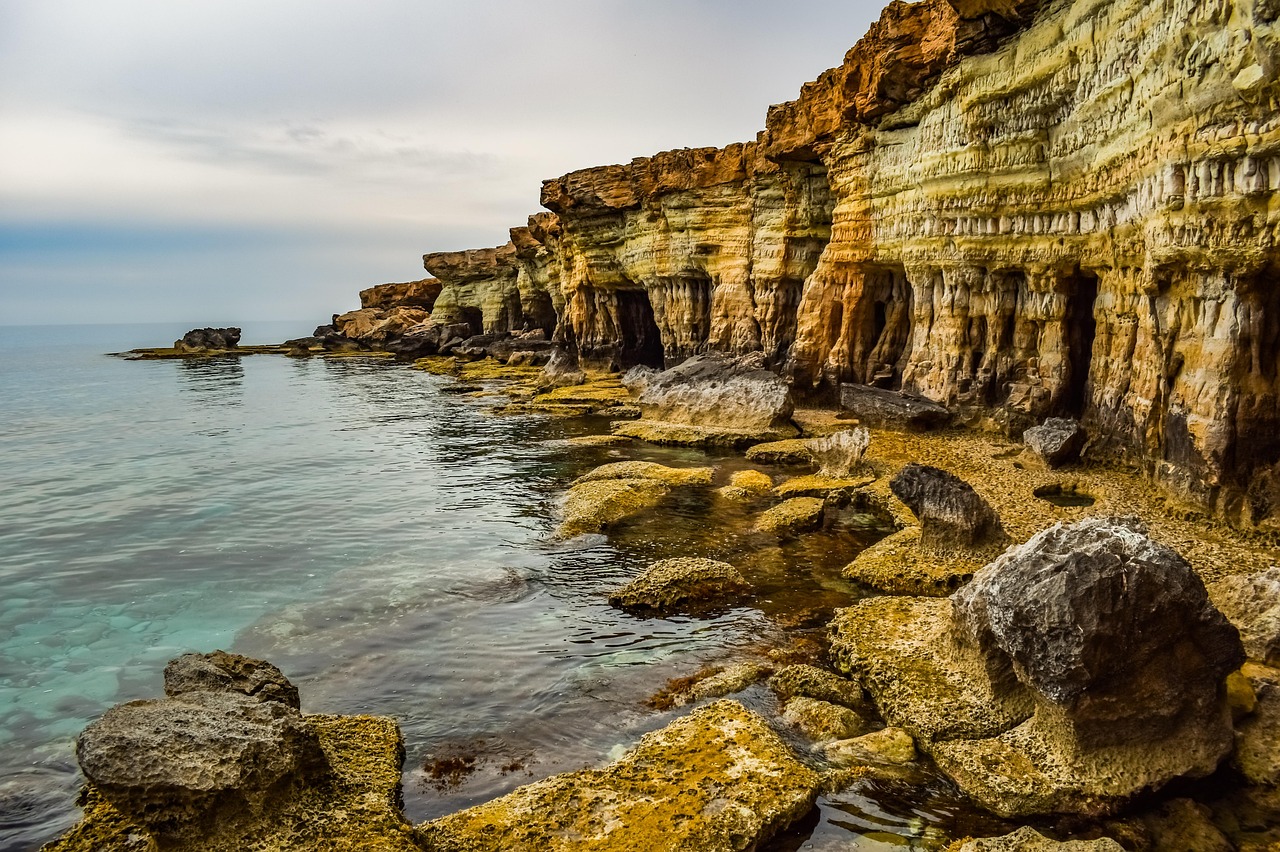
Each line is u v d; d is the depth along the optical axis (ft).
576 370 200.95
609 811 31.09
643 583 56.29
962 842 29.35
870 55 111.24
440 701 43.19
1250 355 55.52
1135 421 70.90
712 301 177.47
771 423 115.75
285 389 230.07
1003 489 72.23
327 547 72.84
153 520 83.82
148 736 29.48
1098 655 31.58
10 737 40.73
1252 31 48.01
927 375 107.04
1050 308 88.79
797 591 56.59
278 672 39.68
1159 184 61.57
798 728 38.58
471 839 29.68
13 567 68.33
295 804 31.22
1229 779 32.40
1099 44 73.26
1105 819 30.68
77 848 29.43
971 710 37.04
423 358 333.42
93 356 438.81
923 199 104.32
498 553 69.41
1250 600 41.06
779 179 152.46
